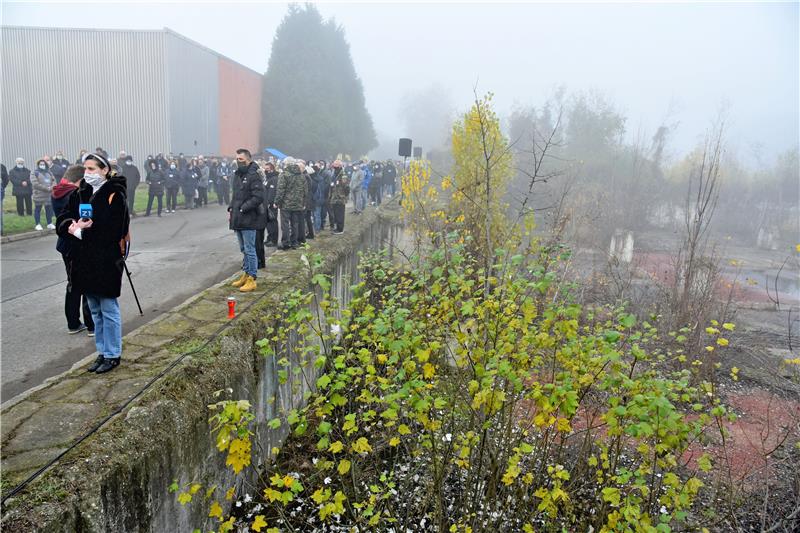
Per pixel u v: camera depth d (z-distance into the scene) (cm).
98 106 2217
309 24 4828
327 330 429
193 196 1730
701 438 418
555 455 492
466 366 384
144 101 2222
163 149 2255
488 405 334
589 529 434
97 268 419
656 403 293
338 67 5222
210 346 475
